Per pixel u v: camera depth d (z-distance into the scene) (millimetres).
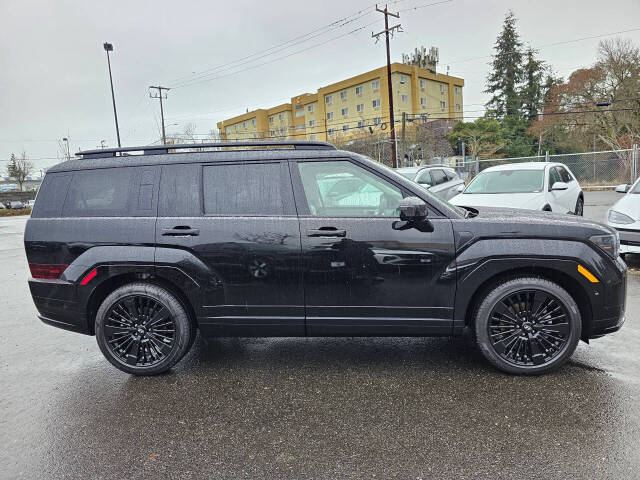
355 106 59375
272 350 4105
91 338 4746
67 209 3631
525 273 3334
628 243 6254
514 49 54312
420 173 11641
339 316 3400
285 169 3480
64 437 2752
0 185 69500
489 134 47250
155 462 2459
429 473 2266
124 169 3607
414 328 3363
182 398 3225
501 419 2756
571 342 3254
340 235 3314
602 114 35500
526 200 7781
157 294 3521
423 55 62406
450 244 3254
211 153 3570
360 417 2855
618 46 34562
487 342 3326
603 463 2289
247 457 2473
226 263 3408
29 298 6832
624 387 3107
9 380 3668
